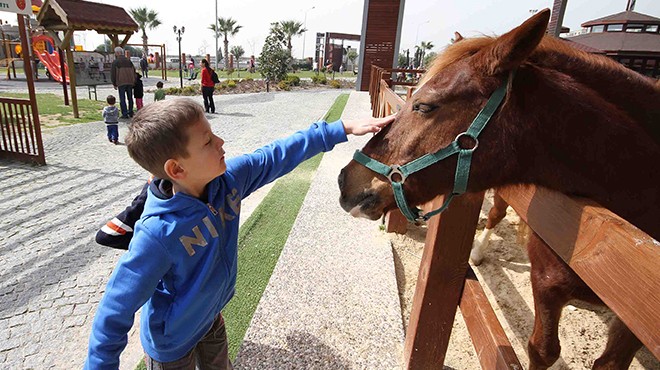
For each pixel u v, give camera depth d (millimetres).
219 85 17609
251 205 4543
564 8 6258
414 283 3084
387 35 17000
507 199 1641
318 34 41531
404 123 1381
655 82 1435
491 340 1504
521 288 3076
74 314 2578
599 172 1260
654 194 1291
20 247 3410
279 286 2824
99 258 3270
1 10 5098
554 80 1257
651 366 2393
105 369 1165
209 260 1267
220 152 1231
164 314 1275
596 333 2574
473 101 1269
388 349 2279
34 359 2205
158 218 1171
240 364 2129
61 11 8930
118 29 10250
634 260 778
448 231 1729
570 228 1060
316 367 2131
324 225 3881
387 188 1418
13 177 5238
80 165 5855
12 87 15766
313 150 1620
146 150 1121
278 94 16812
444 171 1319
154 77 24969
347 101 13492
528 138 1256
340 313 2559
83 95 14141
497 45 1211
